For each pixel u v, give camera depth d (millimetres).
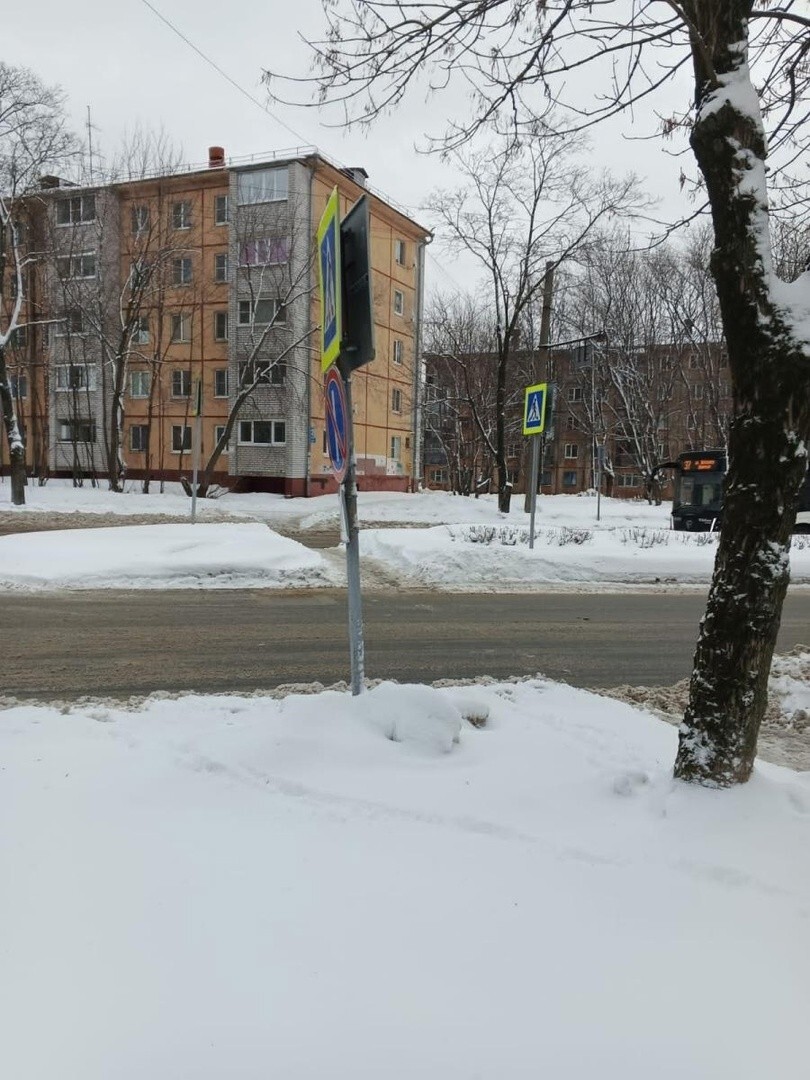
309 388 33375
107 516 23109
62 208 33844
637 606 11188
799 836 3121
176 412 35969
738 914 2605
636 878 2824
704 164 3523
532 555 14219
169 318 35688
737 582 3473
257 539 14938
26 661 7000
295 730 4109
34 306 33000
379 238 37688
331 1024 2039
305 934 2439
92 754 4055
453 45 4711
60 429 37938
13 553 12906
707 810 3295
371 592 11883
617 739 4430
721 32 3510
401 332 40344
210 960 2301
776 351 3295
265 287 33281
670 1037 2020
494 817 3289
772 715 5750
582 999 2160
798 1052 1976
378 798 3459
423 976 2242
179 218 34531
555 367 45500
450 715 4199
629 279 40125
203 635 8328
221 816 3307
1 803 3416
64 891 2684
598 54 4566
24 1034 1992
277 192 32438
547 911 2600
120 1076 1858
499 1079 1869
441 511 29125
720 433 37219
